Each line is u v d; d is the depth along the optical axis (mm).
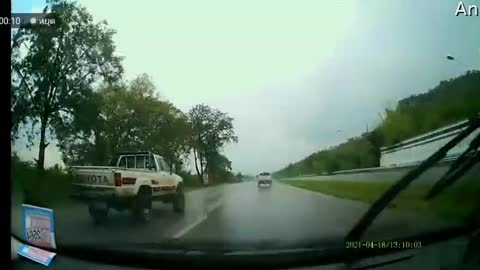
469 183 4090
